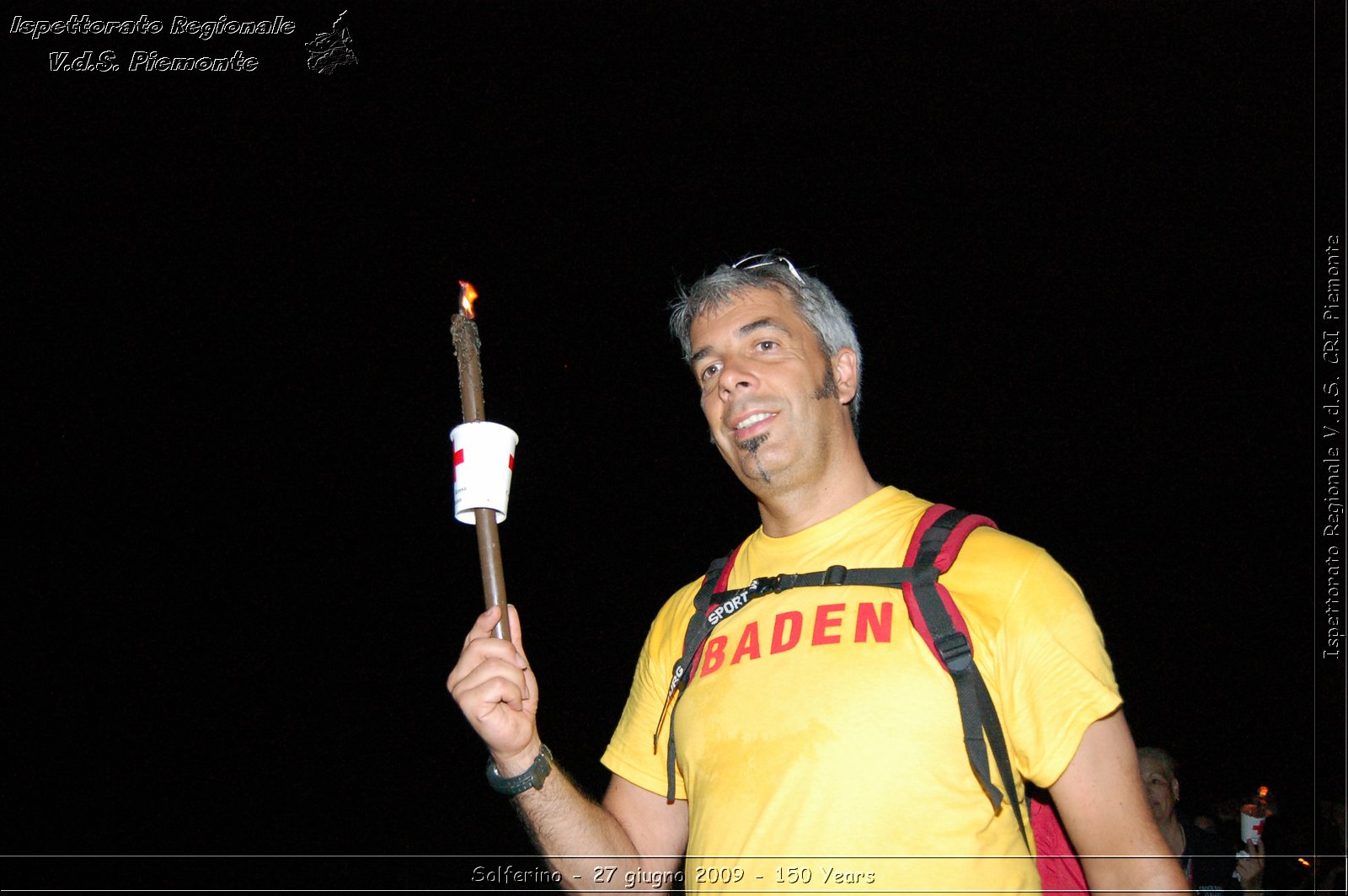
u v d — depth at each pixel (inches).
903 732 64.1
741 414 78.8
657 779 81.0
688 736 72.9
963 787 62.9
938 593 67.2
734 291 85.1
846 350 86.4
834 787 64.2
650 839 80.2
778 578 75.7
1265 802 213.2
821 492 79.3
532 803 72.5
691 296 90.3
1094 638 65.6
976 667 64.3
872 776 63.6
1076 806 62.4
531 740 71.6
